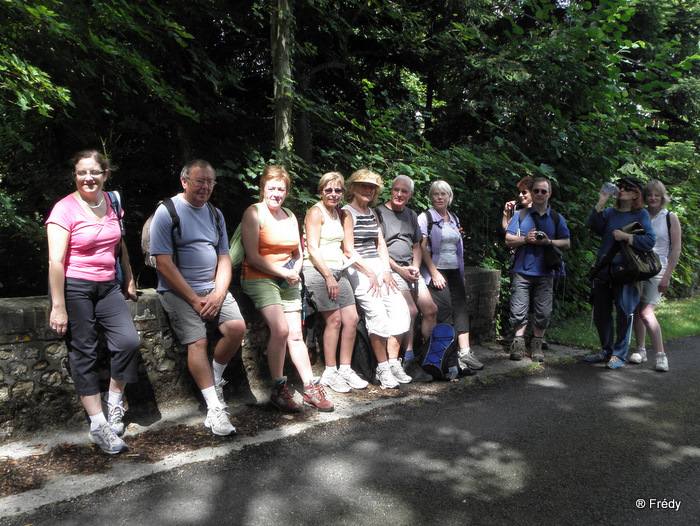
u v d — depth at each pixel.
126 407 3.57
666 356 5.41
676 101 11.59
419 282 4.77
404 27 7.07
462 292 5.02
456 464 3.04
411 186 4.58
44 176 5.74
